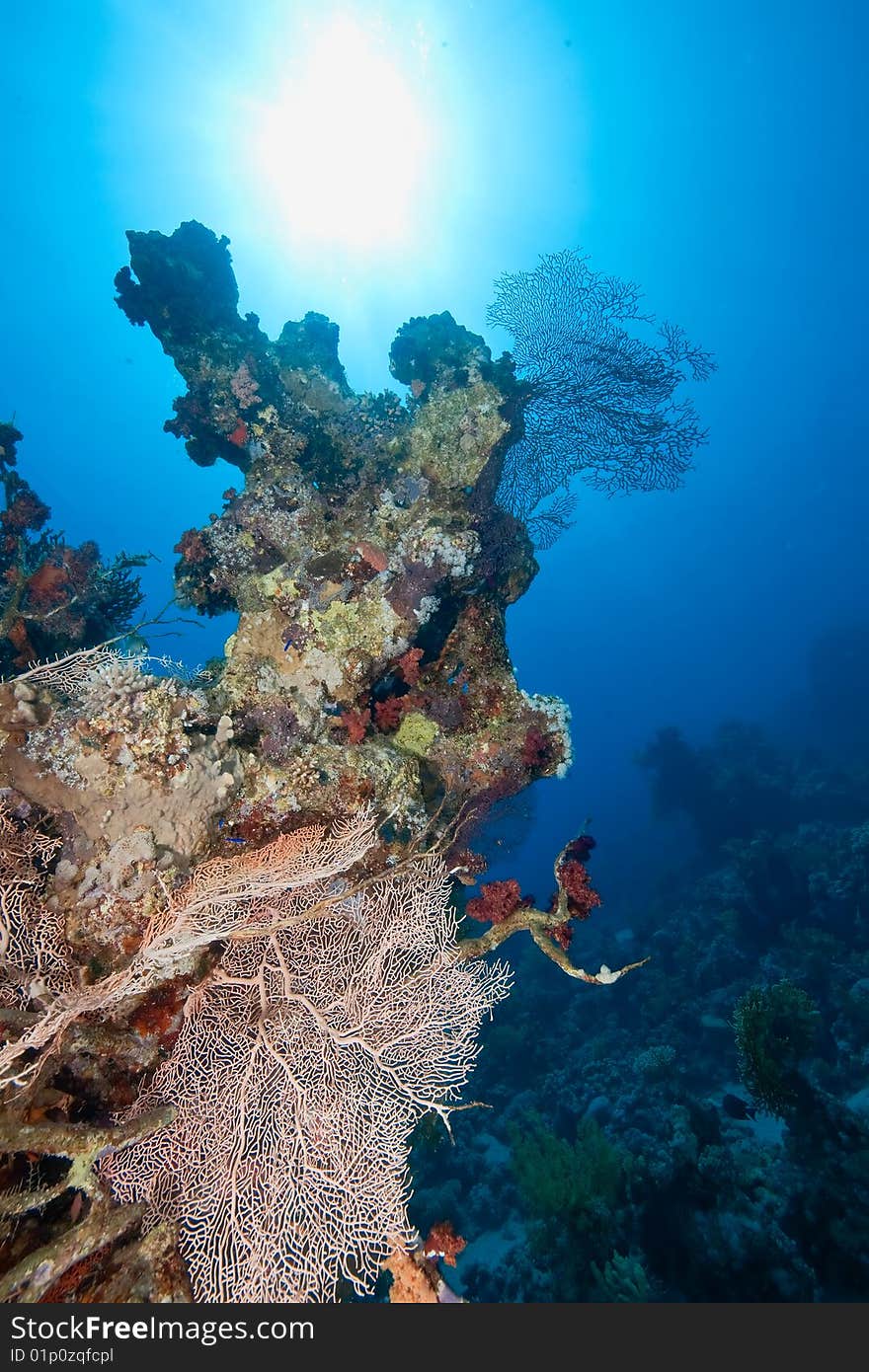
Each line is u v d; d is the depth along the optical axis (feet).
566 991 64.34
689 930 59.93
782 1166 25.93
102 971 13.83
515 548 25.59
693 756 89.56
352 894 15.97
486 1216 35.12
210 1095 13.26
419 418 25.05
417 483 23.98
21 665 24.62
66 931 13.78
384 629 21.20
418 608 21.31
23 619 24.80
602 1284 24.03
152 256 25.35
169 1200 12.27
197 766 15.37
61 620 26.09
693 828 91.76
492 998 15.35
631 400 25.48
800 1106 26.35
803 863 58.90
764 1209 23.97
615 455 26.86
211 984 14.17
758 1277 22.20
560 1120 41.50
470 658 23.86
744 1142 28.30
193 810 15.42
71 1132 10.89
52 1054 11.93
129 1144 12.44
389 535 23.07
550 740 22.77
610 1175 27.07
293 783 18.04
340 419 26.73
